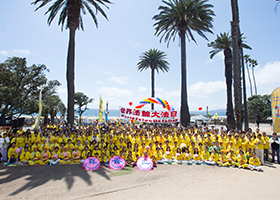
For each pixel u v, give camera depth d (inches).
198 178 287.7
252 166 338.0
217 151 385.4
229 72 931.3
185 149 394.9
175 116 560.1
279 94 424.2
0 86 911.7
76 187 239.9
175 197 216.1
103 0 616.4
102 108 800.9
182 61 796.6
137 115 533.0
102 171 311.6
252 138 399.5
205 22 783.1
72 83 573.6
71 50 582.9
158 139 451.8
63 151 368.8
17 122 568.1
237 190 240.8
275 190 241.9
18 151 334.6
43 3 596.1
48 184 247.4
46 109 1125.7
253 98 1838.1
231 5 513.0
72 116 562.6
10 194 215.3
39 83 1019.9
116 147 385.1
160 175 299.6
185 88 785.6
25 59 967.6
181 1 760.3
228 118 911.7
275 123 425.4
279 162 384.2
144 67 1550.2
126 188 241.1
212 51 1041.5
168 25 786.2
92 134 434.9
